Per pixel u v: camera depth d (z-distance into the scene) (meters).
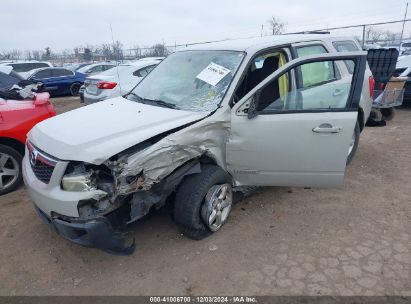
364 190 4.43
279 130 3.27
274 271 2.99
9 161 4.59
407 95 8.77
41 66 18.48
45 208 2.86
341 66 3.86
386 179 4.75
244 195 4.03
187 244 3.39
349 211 3.93
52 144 2.91
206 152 3.25
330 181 3.43
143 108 3.52
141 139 2.86
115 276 3.00
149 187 2.85
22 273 3.07
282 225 3.68
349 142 3.26
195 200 3.22
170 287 2.85
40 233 3.65
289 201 4.17
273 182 3.54
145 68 8.58
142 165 2.78
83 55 27.89
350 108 3.21
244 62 3.54
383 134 6.85
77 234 2.78
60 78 15.48
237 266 3.07
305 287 2.80
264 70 3.76
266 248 3.30
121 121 3.17
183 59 4.14
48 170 2.86
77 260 3.22
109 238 2.78
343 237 3.45
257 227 3.64
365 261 3.09
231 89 3.40
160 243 3.42
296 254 3.21
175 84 3.84
